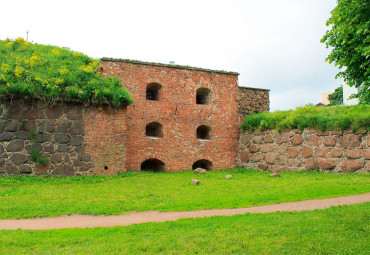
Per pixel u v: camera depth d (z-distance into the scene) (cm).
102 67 1567
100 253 507
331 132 1398
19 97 1212
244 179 1383
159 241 562
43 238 596
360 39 624
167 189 1145
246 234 595
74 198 959
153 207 879
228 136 1842
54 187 1093
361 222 648
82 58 1633
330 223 650
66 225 711
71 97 1281
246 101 1938
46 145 1240
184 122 1712
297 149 1540
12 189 1023
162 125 1656
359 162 1280
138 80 1625
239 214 774
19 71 1245
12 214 780
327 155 1404
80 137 1299
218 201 948
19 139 1201
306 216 712
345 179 1199
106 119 1359
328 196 958
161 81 1680
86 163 1298
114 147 1364
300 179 1295
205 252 516
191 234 602
